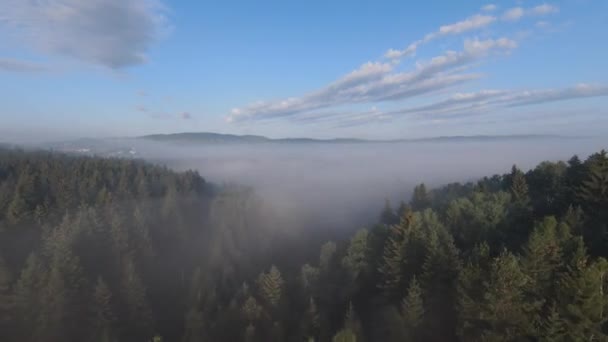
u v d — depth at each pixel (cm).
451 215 5766
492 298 3055
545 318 2980
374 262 5497
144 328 6088
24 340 5597
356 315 4775
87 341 5706
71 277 6106
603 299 2686
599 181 5059
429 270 4212
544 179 7069
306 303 5628
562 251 3503
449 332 3756
